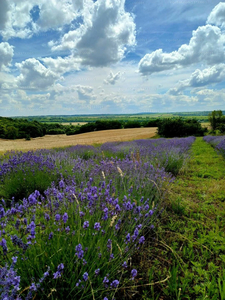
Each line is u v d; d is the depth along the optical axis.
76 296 1.71
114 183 3.78
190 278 2.14
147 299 1.88
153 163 6.14
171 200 4.12
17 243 1.58
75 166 4.93
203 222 3.38
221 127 33.66
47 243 1.91
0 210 1.89
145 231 2.92
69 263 1.75
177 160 7.23
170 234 2.96
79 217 2.19
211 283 2.01
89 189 2.92
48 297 1.58
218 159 9.52
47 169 4.88
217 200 4.40
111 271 1.84
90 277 1.71
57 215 1.91
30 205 2.45
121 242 2.15
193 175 6.68
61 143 27.77
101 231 2.02
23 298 1.62
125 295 1.89
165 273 2.20
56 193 2.63
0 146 26.81
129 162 4.97
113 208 2.32
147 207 2.49
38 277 1.72
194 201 4.36
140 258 2.41
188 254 2.54
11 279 1.21
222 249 2.59
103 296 1.75
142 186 3.75
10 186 4.02
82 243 1.90
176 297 1.90
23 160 5.34
